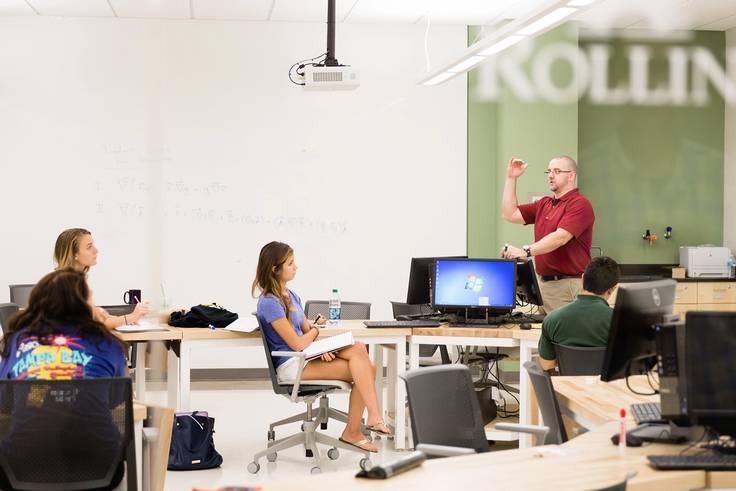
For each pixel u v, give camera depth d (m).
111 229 7.81
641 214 8.79
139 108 7.83
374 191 8.16
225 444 5.79
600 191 8.73
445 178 8.25
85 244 5.28
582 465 2.60
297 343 5.14
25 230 7.70
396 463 2.51
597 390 3.65
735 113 8.71
